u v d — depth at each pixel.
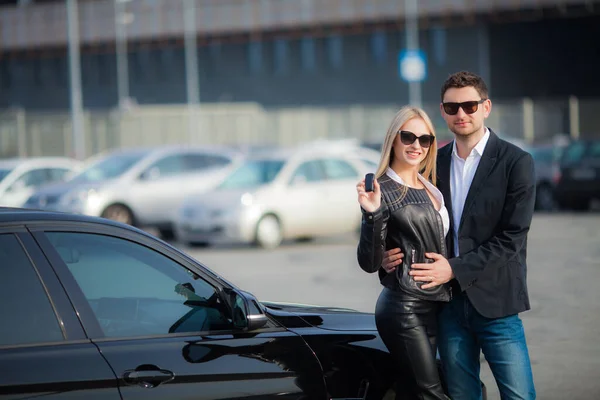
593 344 12.35
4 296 5.20
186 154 29.94
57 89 97.38
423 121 6.77
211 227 25.78
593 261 20.45
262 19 87.56
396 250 6.62
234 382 5.76
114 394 5.28
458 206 6.91
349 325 6.73
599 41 81.75
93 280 5.57
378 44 87.06
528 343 12.45
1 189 32.34
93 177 29.17
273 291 17.41
